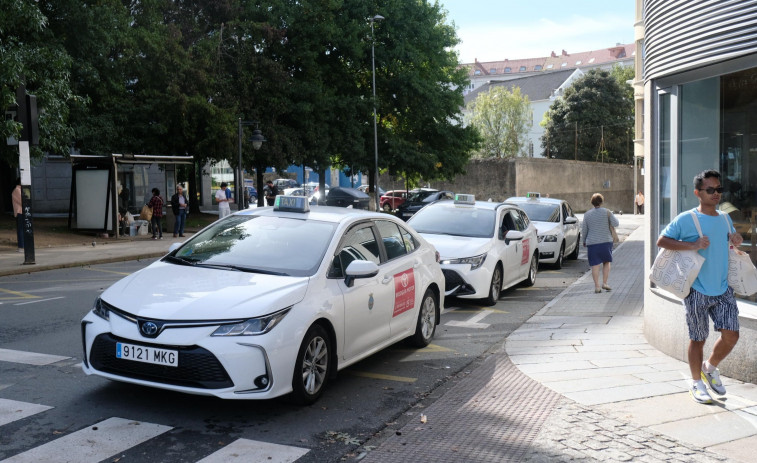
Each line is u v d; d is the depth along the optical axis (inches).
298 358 202.8
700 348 212.8
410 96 1508.4
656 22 283.7
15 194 685.3
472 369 264.5
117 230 869.2
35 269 549.6
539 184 2048.5
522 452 176.1
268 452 175.0
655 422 197.0
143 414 200.7
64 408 204.2
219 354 187.3
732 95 246.4
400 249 283.9
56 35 845.8
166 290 207.6
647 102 293.4
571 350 286.2
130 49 946.1
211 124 1083.9
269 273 222.7
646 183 295.7
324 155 1334.9
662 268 209.6
